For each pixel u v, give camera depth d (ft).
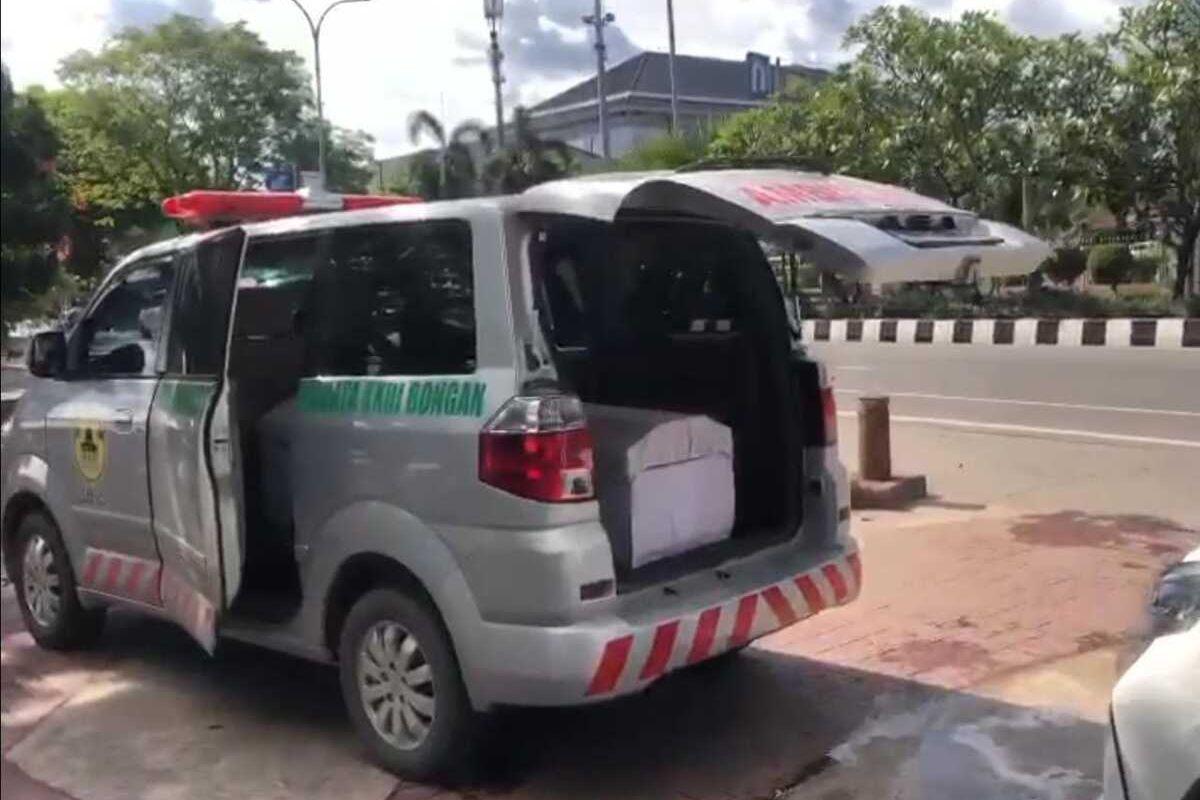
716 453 12.21
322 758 12.42
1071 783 10.94
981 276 10.19
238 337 12.94
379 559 11.43
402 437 11.03
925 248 9.89
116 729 13.39
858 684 13.52
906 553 17.99
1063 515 17.74
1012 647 14.12
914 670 13.78
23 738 13.16
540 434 10.17
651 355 12.80
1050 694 12.84
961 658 13.98
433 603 11.09
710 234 12.84
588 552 10.23
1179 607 7.90
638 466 11.20
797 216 10.16
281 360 12.79
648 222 12.25
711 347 13.07
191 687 14.67
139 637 16.63
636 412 12.02
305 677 14.93
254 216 14.58
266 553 13.26
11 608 17.28
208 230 14.47
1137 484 17.01
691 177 10.94
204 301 13.48
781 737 12.35
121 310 15.05
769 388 12.95
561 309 11.87
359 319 11.96
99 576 14.90
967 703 12.81
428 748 11.27
